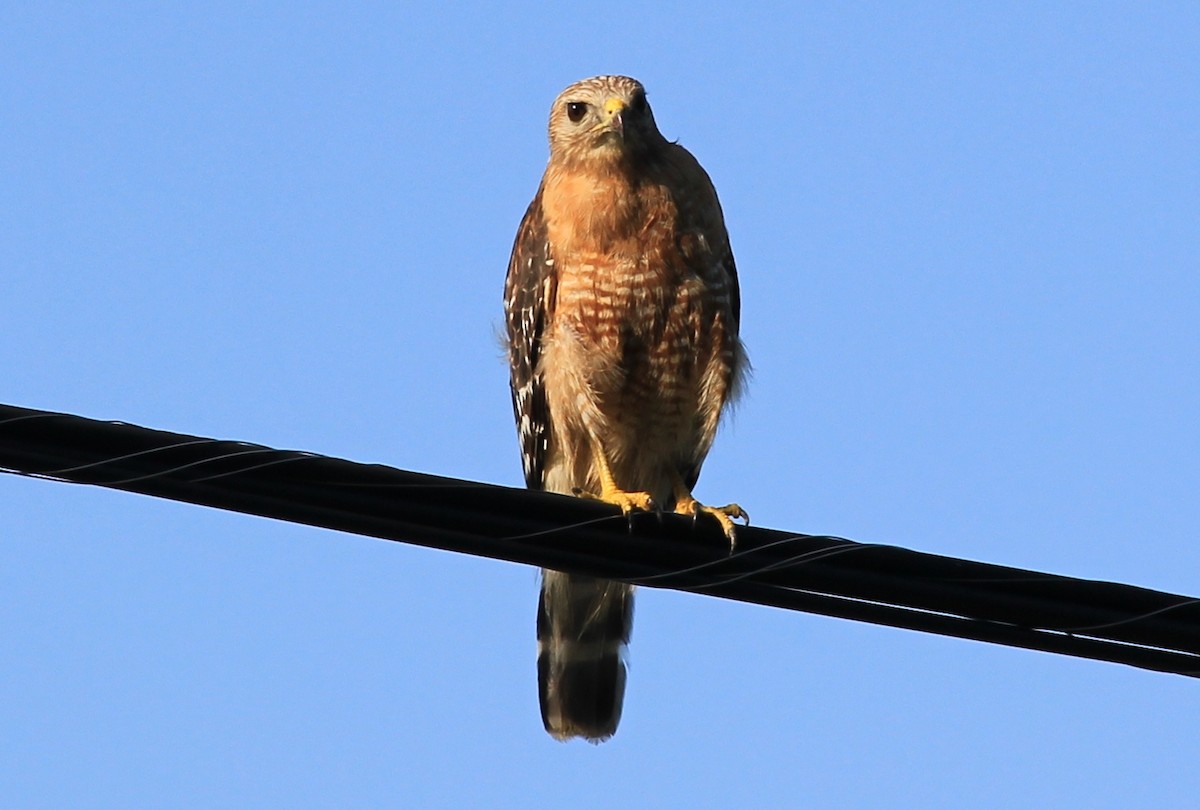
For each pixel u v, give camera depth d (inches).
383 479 337.1
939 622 360.8
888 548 354.9
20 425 314.0
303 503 336.8
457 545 351.6
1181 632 355.9
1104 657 363.6
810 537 357.4
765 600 362.6
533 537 351.9
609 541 356.2
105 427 318.7
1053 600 354.9
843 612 361.7
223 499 333.1
